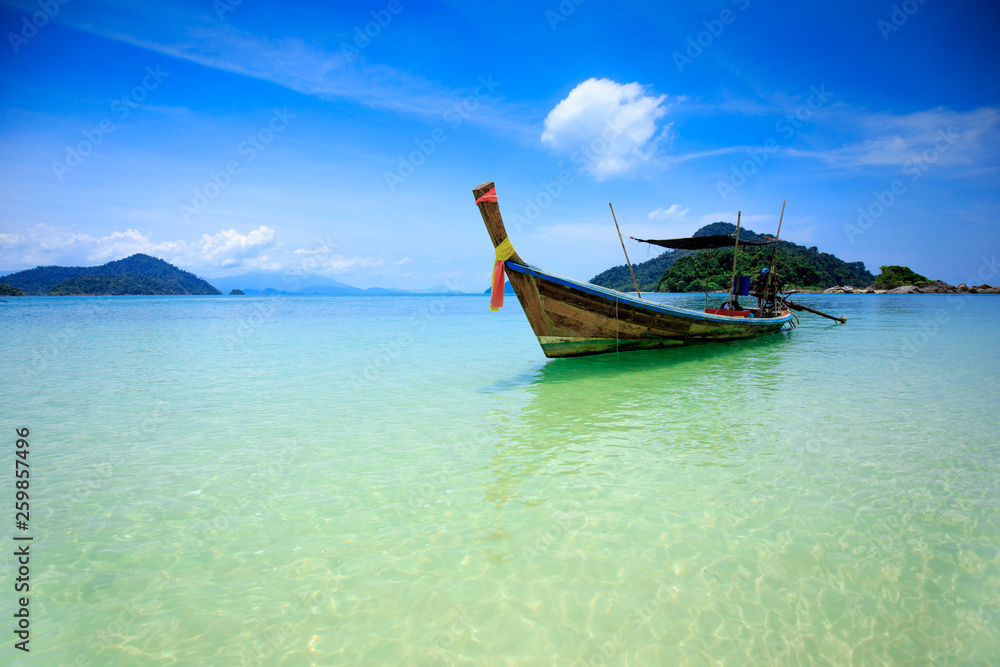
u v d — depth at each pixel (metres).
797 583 3.35
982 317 29.94
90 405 8.69
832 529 4.05
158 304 71.25
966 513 4.31
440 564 3.64
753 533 4.00
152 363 13.46
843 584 3.34
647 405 8.31
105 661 2.74
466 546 3.89
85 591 3.39
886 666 2.64
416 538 4.03
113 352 15.96
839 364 12.42
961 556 3.65
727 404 8.32
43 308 54.75
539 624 2.99
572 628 2.95
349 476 5.39
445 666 2.67
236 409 8.37
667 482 5.05
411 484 5.14
